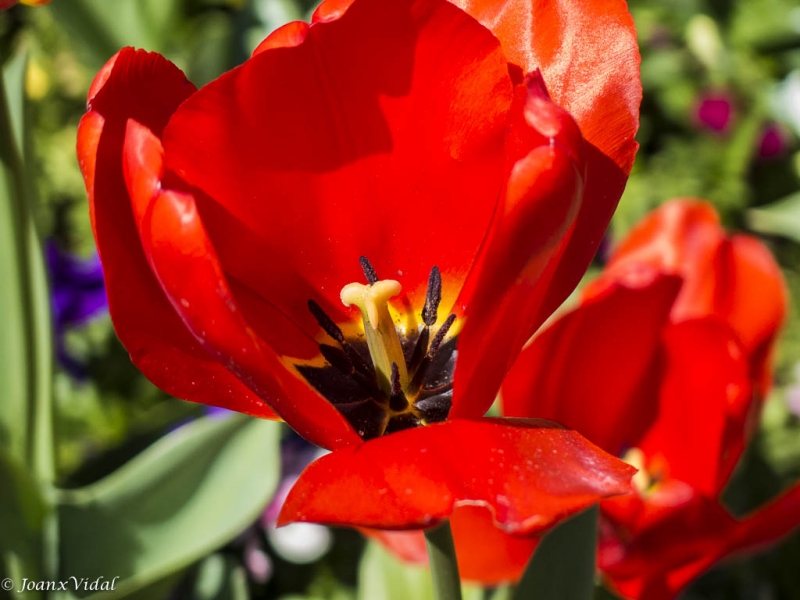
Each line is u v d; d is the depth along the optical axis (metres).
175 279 0.22
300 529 0.56
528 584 0.27
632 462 0.34
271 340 0.26
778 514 0.29
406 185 0.25
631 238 0.37
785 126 0.93
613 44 0.24
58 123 0.90
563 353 0.32
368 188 0.25
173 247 0.21
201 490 0.36
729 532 0.30
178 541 0.35
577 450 0.21
